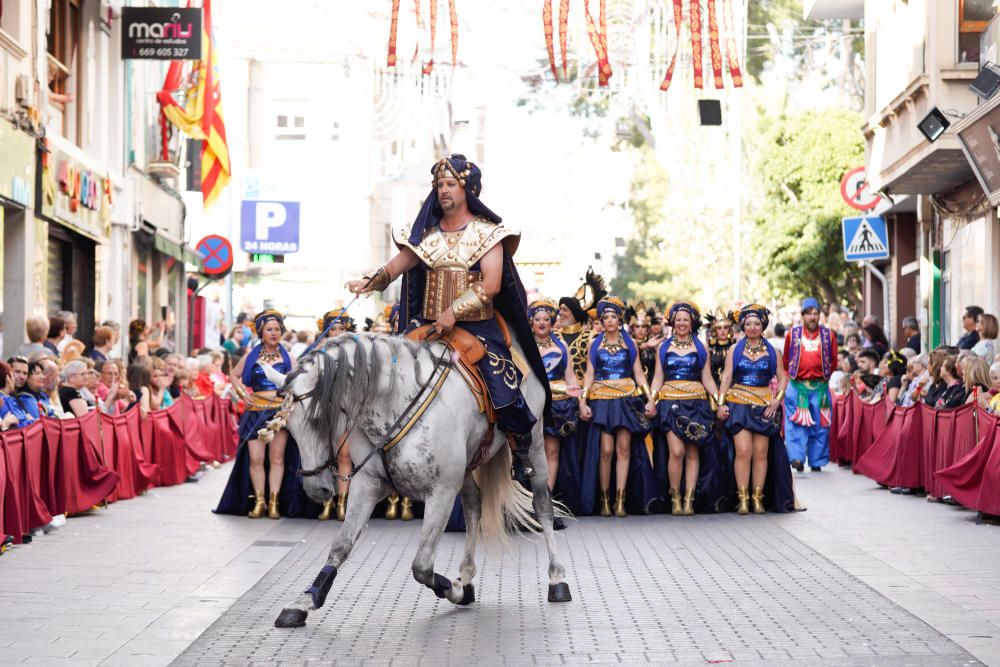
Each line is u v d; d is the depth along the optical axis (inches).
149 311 1010.1
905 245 1040.2
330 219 1694.1
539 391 341.7
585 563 398.9
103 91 836.0
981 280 764.6
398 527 480.7
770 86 1539.1
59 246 778.2
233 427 797.2
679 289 1957.4
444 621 313.3
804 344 687.1
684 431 517.7
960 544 426.9
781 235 1339.8
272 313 511.2
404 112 1112.2
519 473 333.7
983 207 756.6
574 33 774.5
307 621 312.0
